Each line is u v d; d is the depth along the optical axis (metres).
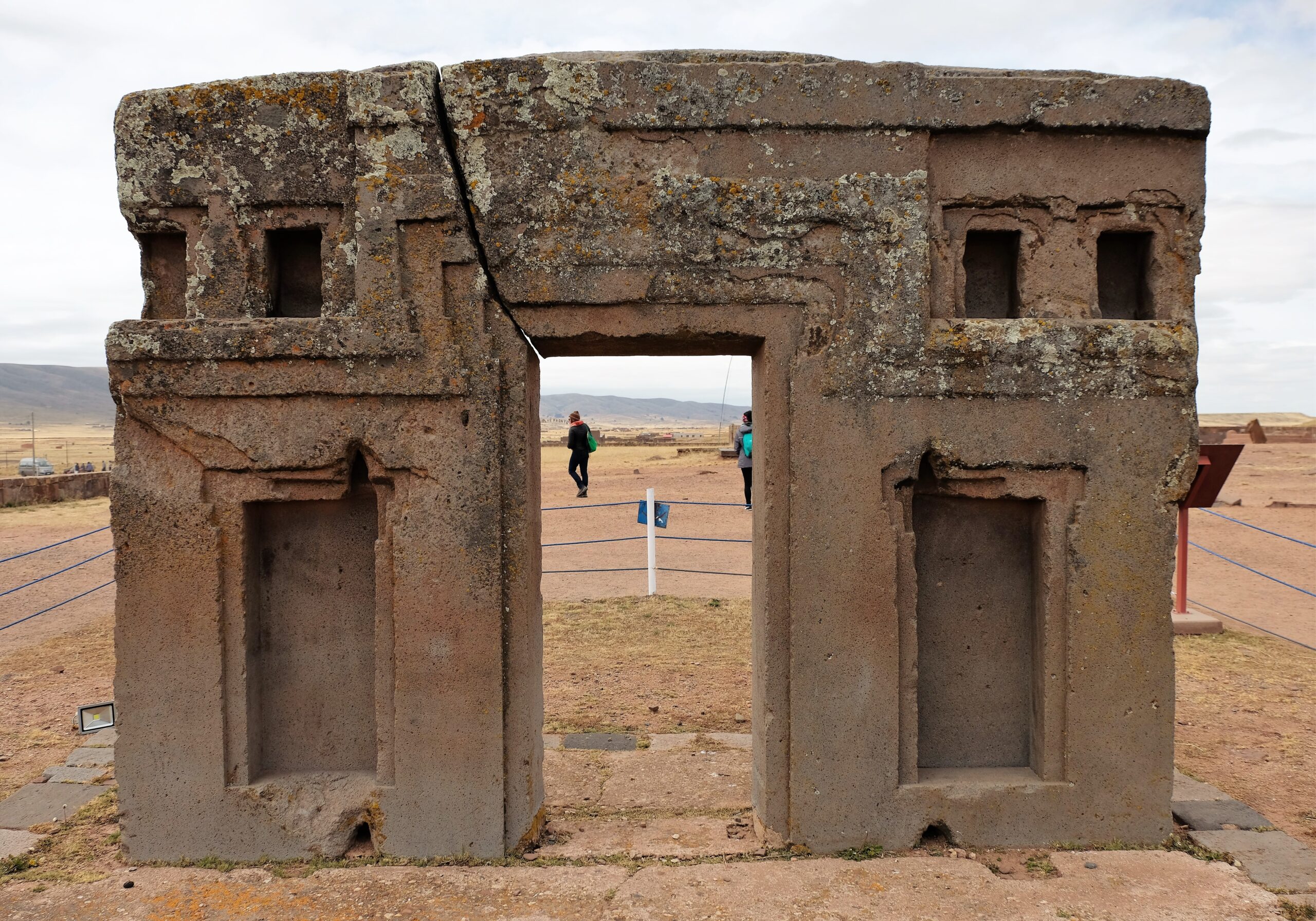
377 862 3.84
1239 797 4.53
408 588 3.79
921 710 4.17
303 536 4.02
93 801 4.48
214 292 3.76
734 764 5.04
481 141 3.71
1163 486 3.89
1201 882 3.61
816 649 3.85
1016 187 3.85
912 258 3.78
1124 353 3.85
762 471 3.93
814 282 3.79
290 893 3.56
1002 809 3.93
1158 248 3.93
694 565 10.52
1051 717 3.96
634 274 3.74
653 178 3.73
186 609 3.81
